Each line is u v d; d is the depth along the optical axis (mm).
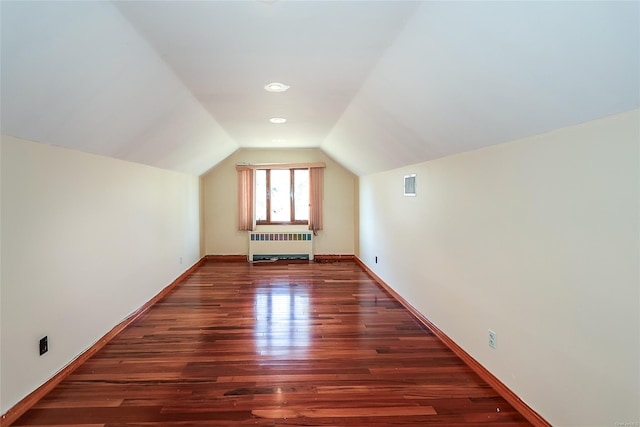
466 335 2877
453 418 2178
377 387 2529
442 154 3188
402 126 3152
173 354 3033
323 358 2969
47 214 2443
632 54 1205
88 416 2191
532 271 2090
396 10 1703
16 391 2162
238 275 5941
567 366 1844
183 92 2971
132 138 3234
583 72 1405
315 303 4438
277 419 2188
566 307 1839
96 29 1680
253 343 3264
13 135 2109
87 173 2949
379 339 3352
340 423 2148
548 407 1985
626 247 1508
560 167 1856
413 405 2314
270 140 5859
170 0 1604
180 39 2008
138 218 4008
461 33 1633
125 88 2344
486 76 1802
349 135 4590
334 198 7332
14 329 2145
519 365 2227
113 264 3406
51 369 2484
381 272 5395
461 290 2941
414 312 4008
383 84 2635
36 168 2328
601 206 1618
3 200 2062
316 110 3742
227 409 2281
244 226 7195
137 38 1945
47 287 2441
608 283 1597
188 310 4172
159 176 4688
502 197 2365
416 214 3943
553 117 1790
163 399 2379
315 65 2432
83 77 1956
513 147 2240
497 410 2250
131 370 2754
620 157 1518
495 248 2451
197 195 6711
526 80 1649
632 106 1432
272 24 1854
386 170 5074
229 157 7180
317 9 1709
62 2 1401
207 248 7281
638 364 1479
